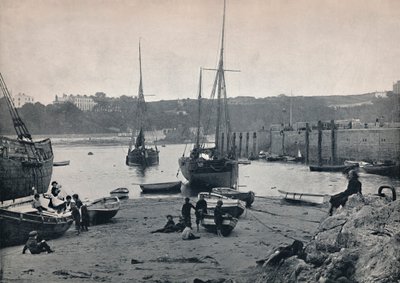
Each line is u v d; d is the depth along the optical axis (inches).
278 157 1855.3
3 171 906.7
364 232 394.0
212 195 812.6
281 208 913.5
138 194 1216.8
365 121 1550.2
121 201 1074.7
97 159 1792.6
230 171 1264.8
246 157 1902.1
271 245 581.3
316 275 368.2
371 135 1515.7
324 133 1656.0
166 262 509.7
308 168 1764.3
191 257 526.3
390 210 407.8
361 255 364.2
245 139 1868.8
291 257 406.3
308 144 1742.1
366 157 1539.1
